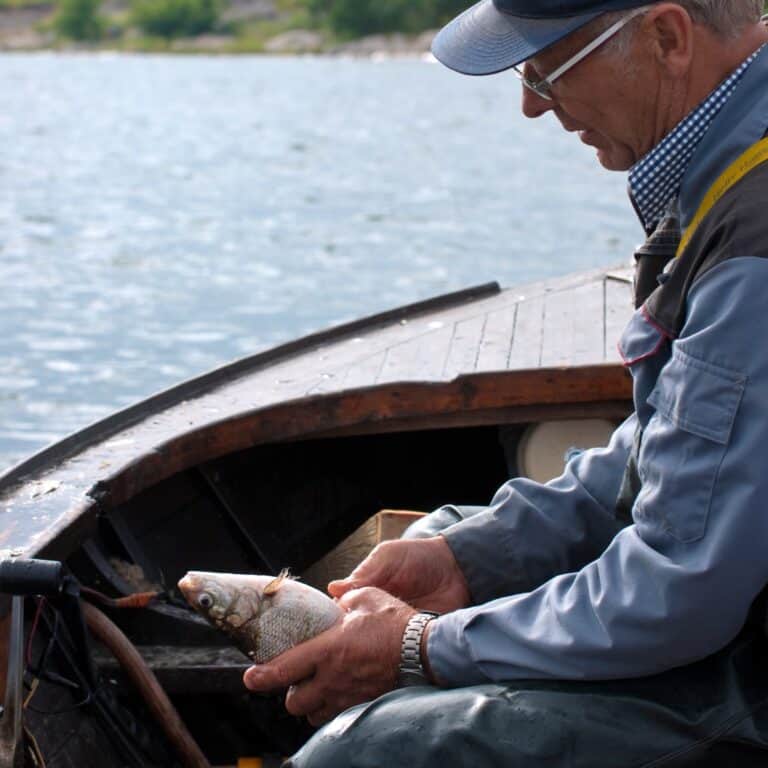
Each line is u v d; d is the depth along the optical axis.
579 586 2.06
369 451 3.99
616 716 2.02
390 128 37.31
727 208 1.98
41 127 36.91
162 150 30.62
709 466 1.92
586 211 19.30
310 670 2.21
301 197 22.00
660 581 1.96
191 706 3.08
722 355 1.91
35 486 3.04
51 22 118.69
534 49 2.10
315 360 4.04
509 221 18.48
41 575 2.19
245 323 12.05
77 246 16.67
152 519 3.44
